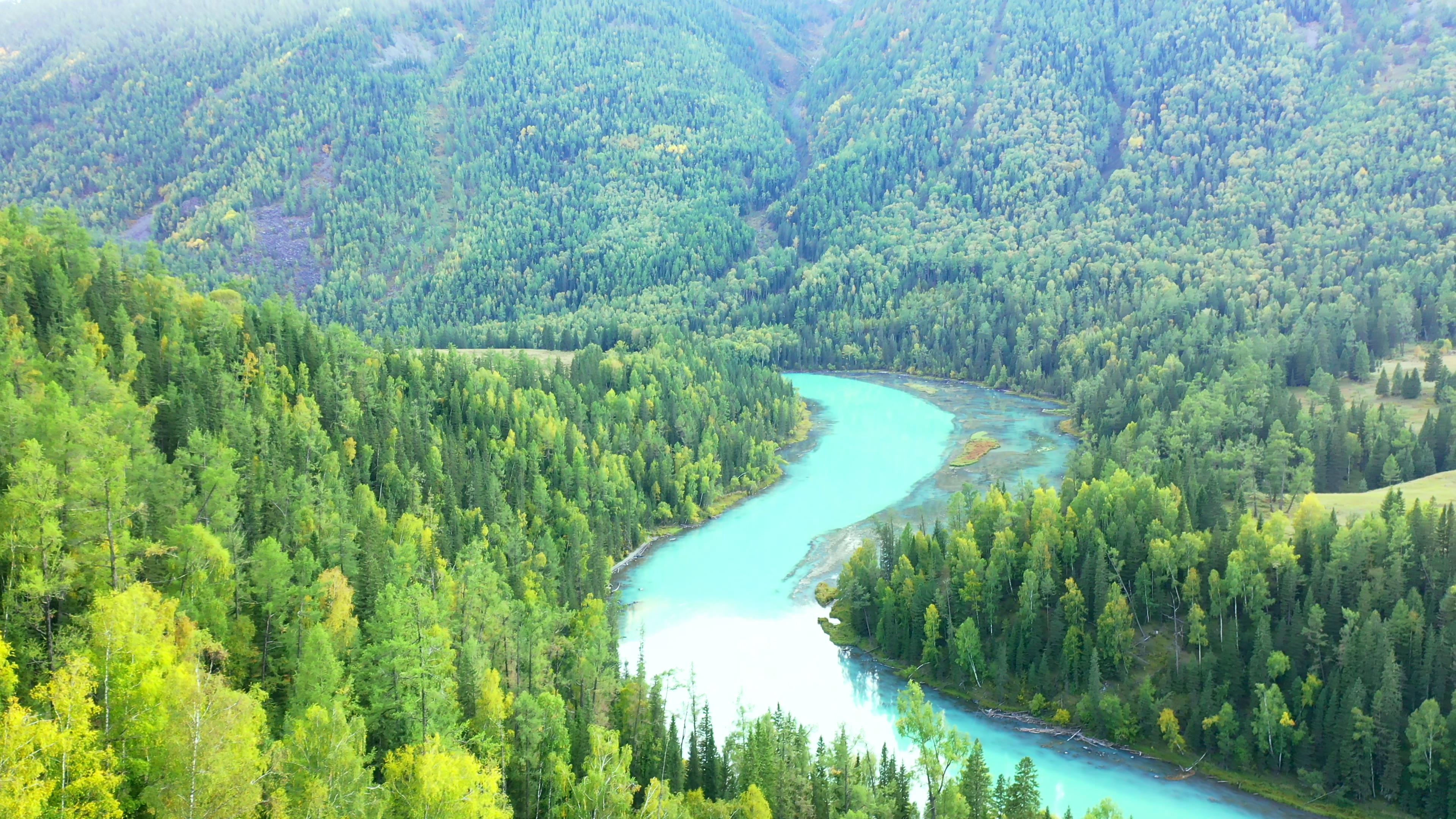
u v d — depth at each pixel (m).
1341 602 122.12
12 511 74.62
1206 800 110.88
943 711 116.31
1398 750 107.69
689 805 93.75
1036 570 139.00
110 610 64.12
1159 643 131.38
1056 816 107.06
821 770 100.31
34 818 48.25
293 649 89.75
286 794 64.00
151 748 59.81
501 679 102.81
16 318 131.75
